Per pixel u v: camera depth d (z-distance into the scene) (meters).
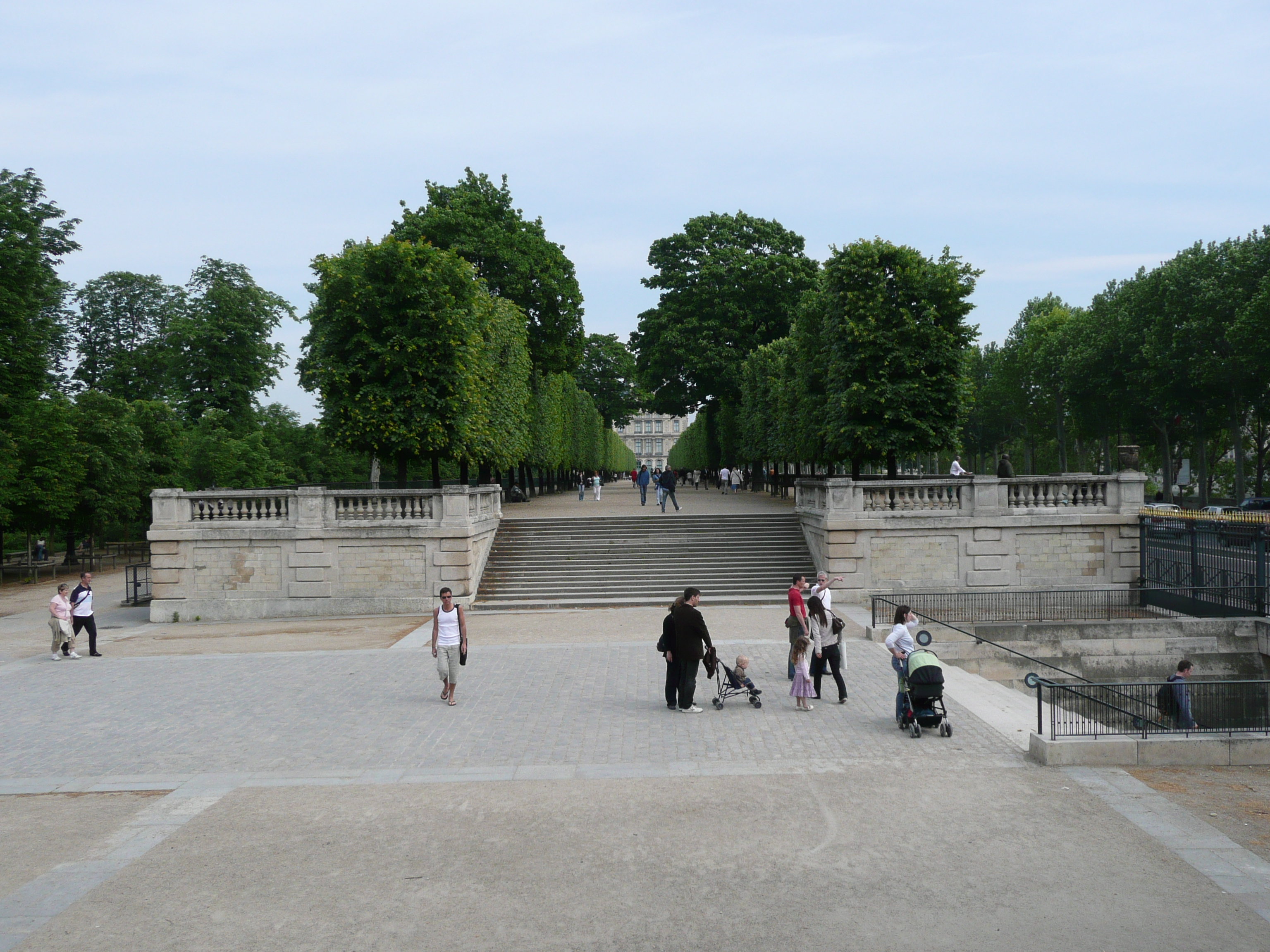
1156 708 13.03
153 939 6.82
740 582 25.95
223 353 56.84
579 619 22.84
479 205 46.66
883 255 30.86
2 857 8.51
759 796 9.86
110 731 13.03
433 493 25.12
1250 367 42.84
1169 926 6.89
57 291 39.53
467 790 10.21
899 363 30.17
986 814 9.25
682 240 56.41
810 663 14.16
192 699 14.99
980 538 25.19
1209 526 22.72
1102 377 54.69
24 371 34.97
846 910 7.15
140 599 28.67
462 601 24.77
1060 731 12.30
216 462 51.84
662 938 6.73
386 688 15.50
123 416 46.12
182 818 9.46
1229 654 21.20
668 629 13.73
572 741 12.05
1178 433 59.88
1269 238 44.88
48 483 37.78
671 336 54.06
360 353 28.44
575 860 8.20
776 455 46.06
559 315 50.97
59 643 18.98
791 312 51.91
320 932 6.90
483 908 7.26
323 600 25.08
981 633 21.12
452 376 29.06
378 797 10.02
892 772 10.64
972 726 12.73
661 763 11.05
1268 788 10.13
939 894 7.43
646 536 29.06
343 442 29.11
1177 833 8.73
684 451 127.00
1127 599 24.38
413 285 28.77
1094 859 8.12
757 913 7.11
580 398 72.44
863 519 25.16
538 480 62.72
